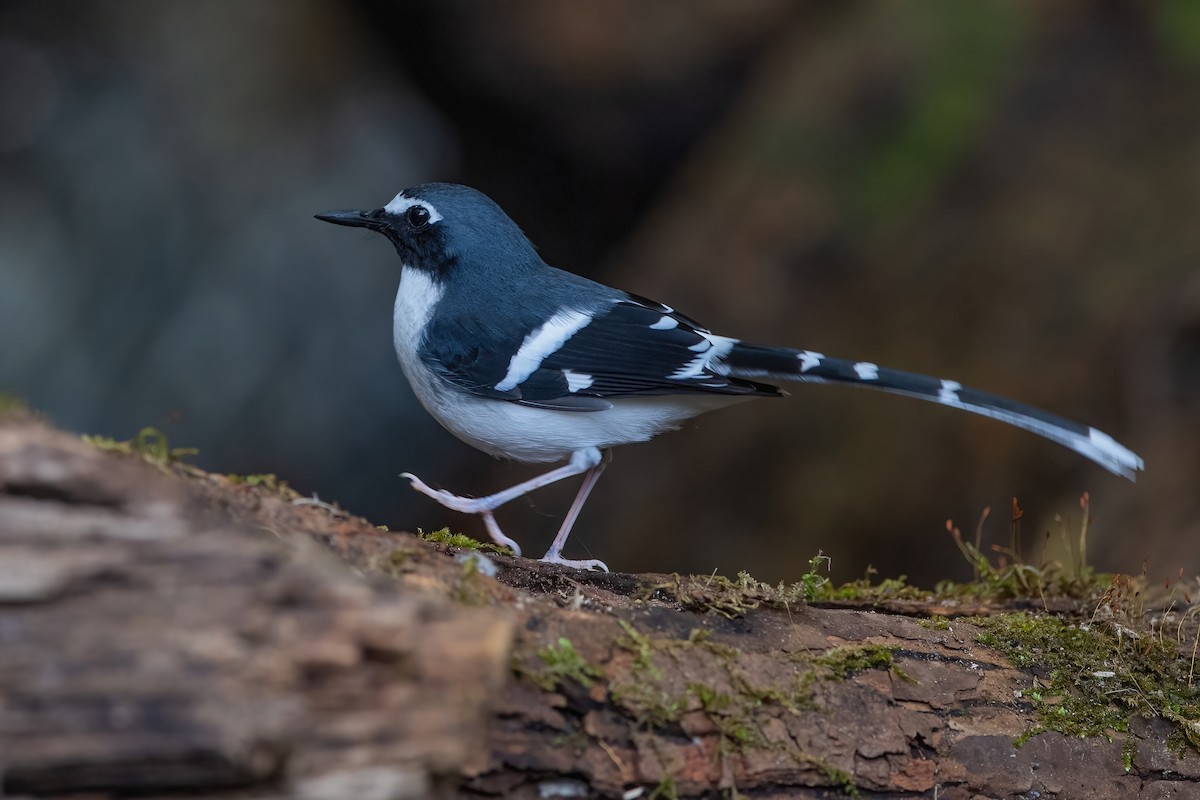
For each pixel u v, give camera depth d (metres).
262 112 20.05
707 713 4.97
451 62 18.83
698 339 7.92
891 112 14.72
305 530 4.84
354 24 19.61
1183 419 11.80
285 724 3.66
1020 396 12.44
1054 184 13.44
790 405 13.61
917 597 7.06
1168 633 6.29
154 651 3.65
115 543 3.78
